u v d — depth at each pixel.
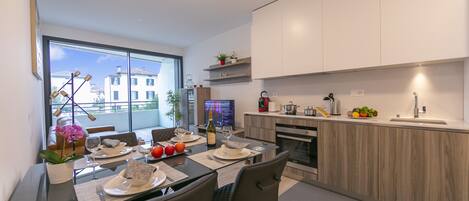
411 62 2.07
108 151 1.53
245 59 4.06
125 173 1.09
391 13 2.17
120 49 4.91
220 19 3.87
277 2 3.16
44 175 1.20
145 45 5.29
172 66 6.16
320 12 2.70
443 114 2.21
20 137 1.46
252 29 3.52
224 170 3.20
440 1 1.90
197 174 1.21
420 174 1.93
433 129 1.86
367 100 2.72
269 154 2.16
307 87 3.32
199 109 4.88
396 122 2.13
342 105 2.94
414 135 1.96
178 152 1.59
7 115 1.15
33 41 2.25
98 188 1.06
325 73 2.97
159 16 3.67
